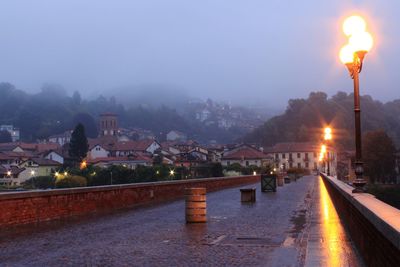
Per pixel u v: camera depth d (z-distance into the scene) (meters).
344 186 17.75
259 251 10.95
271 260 9.81
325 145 55.44
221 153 179.50
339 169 110.50
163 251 11.12
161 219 18.72
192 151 165.75
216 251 11.03
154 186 29.47
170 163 143.38
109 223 17.27
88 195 21.03
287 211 21.67
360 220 9.41
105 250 11.31
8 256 10.57
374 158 113.75
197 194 17.48
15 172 123.94
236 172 119.00
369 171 113.69
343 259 9.32
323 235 12.91
